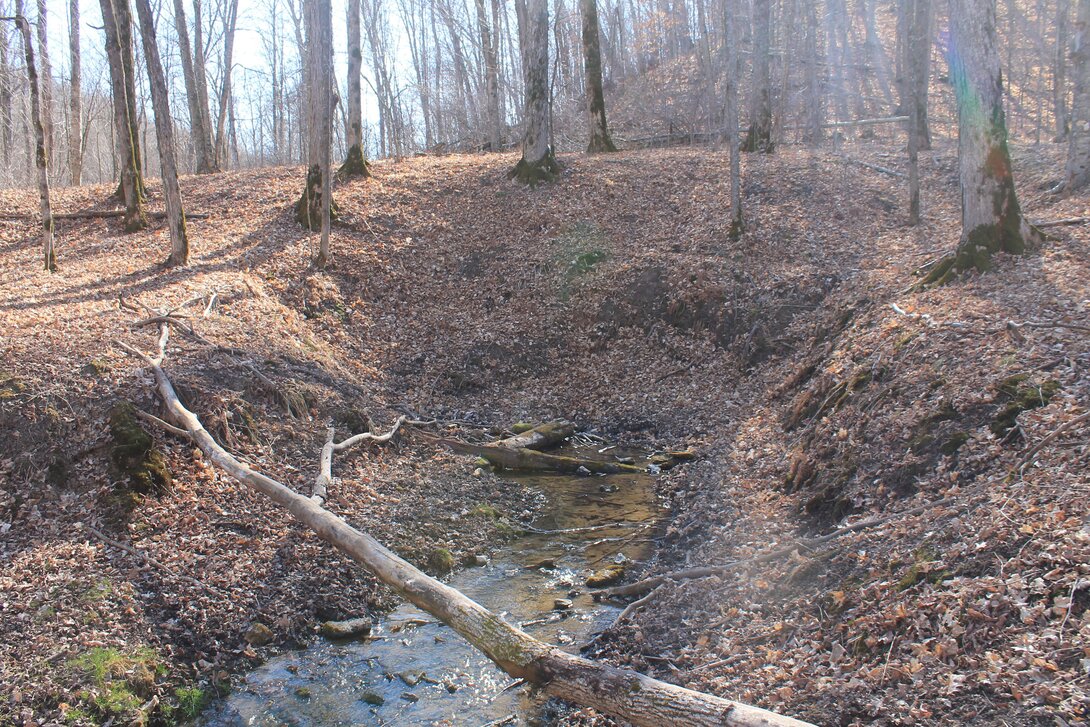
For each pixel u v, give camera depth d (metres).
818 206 20.97
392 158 31.53
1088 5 16.47
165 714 7.34
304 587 9.38
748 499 11.08
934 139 27.95
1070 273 11.59
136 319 13.80
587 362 18.58
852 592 7.10
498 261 21.27
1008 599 5.68
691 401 16.75
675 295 18.91
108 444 10.35
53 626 7.91
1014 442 8.01
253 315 16.12
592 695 5.98
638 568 10.03
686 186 23.39
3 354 11.47
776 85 35.75
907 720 5.19
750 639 7.32
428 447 14.38
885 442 9.52
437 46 50.84
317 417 13.22
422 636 8.71
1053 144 23.23
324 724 7.16
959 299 11.99
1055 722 4.60
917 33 18.95
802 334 16.77
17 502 9.59
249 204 23.31
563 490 13.31
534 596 9.49
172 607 8.61
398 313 19.44
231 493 10.62
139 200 21.45
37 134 16.56
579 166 25.81
